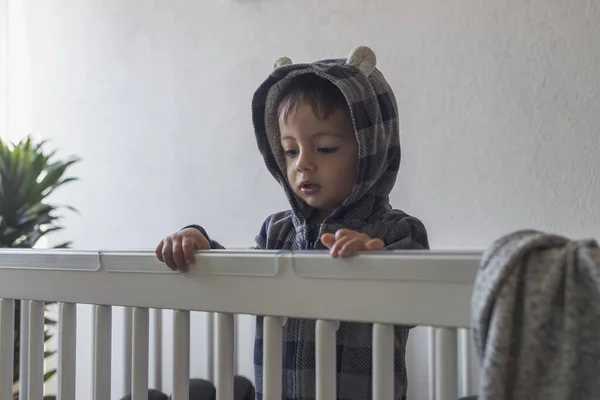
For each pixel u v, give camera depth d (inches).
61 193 61.3
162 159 57.1
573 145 44.0
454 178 46.9
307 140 29.0
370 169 28.6
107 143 59.7
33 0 64.4
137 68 58.8
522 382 15.9
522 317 16.3
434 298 18.8
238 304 22.3
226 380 22.8
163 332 54.1
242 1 54.4
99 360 25.9
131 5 59.4
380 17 49.5
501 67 46.1
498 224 45.7
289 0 52.6
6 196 46.9
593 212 43.3
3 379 28.3
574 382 15.6
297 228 32.3
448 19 47.6
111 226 58.9
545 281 16.2
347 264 20.2
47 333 53.2
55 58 62.9
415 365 47.1
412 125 48.2
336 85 28.5
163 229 56.6
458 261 18.5
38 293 27.4
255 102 31.8
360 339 28.8
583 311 15.9
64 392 26.7
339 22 50.8
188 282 23.5
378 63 49.3
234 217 53.8
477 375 43.4
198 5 56.2
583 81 44.0
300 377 28.7
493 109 46.2
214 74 55.3
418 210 47.7
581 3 44.3
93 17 61.3
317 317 20.7
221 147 54.7
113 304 25.3
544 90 44.9
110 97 59.9
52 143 62.1
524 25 45.6
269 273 21.7
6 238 46.2
